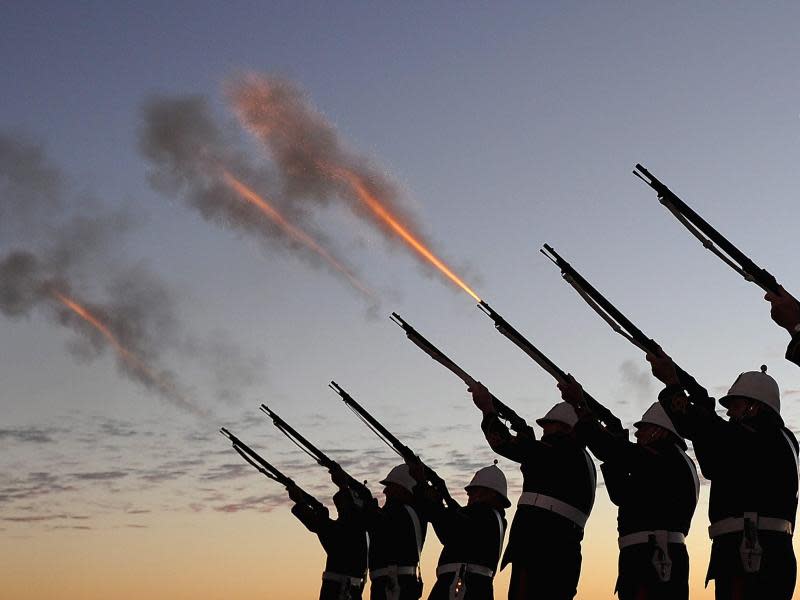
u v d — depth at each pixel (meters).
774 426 15.05
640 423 17.61
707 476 15.19
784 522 14.83
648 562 16.97
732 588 14.75
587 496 18.62
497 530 20.75
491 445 18.88
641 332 15.95
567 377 17.81
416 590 24.30
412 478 24.59
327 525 27.14
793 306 13.89
